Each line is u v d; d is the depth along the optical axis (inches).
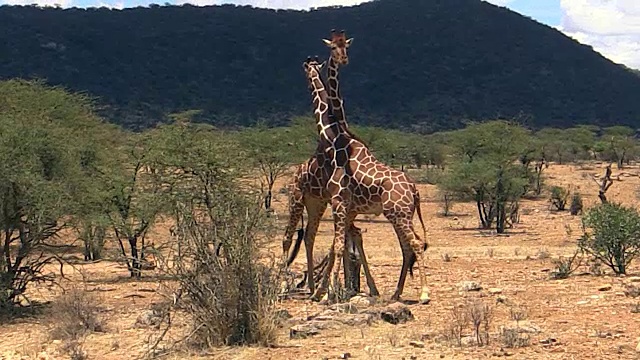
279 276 443.5
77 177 645.9
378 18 5191.9
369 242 1162.0
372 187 539.2
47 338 464.4
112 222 764.0
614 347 373.1
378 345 394.9
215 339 412.5
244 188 695.7
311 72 581.3
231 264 414.6
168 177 725.9
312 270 586.2
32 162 573.0
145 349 414.0
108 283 723.4
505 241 1127.0
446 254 898.7
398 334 419.2
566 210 1614.2
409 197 537.0
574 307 495.2
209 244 416.8
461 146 1652.3
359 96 4431.6
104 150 860.0
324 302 539.8
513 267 767.7
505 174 1331.2
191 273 414.9
